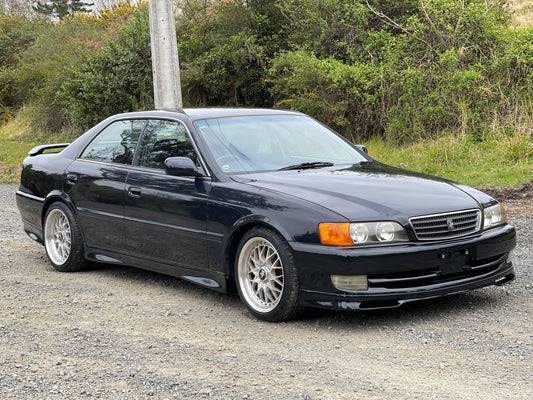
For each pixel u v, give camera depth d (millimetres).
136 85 18984
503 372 3531
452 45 13703
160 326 4551
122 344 4168
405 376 3504
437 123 12797
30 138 23344
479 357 3768
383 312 4711
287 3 16266
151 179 5402
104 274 6246
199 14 18297
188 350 4023
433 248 4289
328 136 5844
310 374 3566
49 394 3389
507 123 11953
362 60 14805
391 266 4180
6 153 19000
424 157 11820
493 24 13695
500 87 12578
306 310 4836
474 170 10742
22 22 38938
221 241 4777
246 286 4738
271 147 5359
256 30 17250
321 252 4207
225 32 17578
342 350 3955
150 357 3910
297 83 14594
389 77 13477
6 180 14734
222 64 17328
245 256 4715
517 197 9305
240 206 4652
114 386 3469
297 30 16531
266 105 17609
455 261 4406
